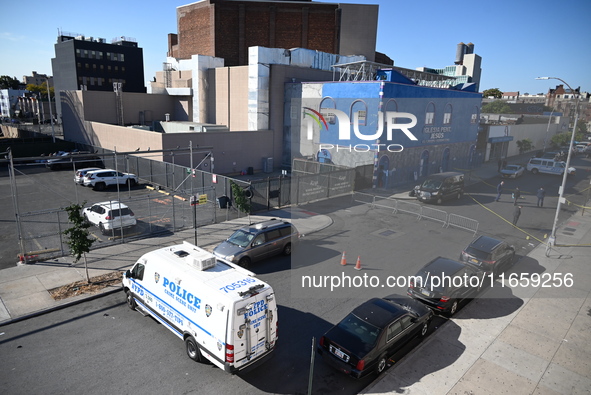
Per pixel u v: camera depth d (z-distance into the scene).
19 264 15.84
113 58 86.50
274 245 16.44
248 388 9.18
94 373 9.63
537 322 8.55
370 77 29.81
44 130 68.06
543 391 7.71
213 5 48.72
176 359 10.24
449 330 9.79
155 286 11.30
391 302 9.99
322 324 10.66
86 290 13.87
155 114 49.16
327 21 49.62
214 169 34.81
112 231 19.05
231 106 41.22
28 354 10.38
